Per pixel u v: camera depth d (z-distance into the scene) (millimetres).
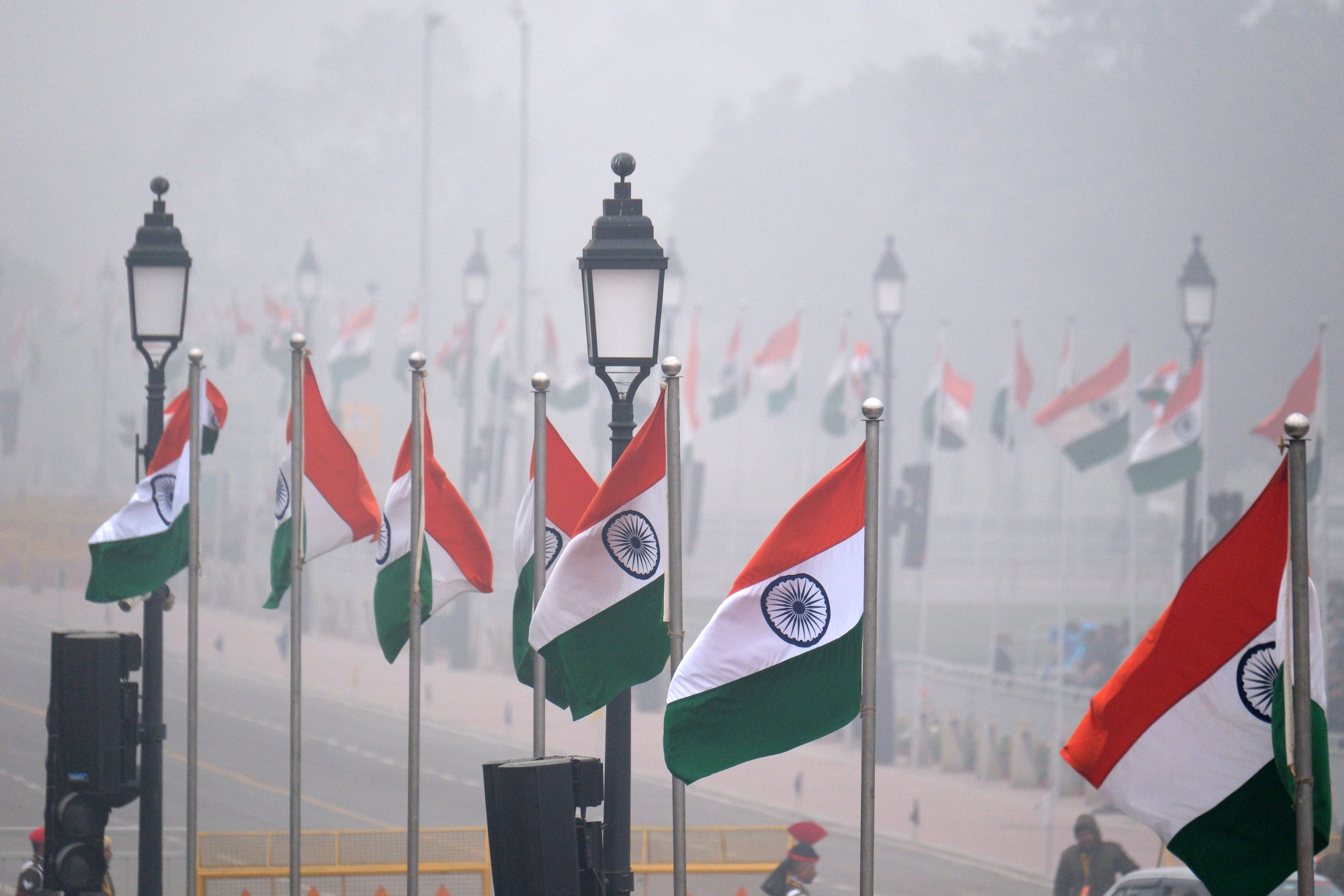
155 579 39375
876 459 24828
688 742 25500
